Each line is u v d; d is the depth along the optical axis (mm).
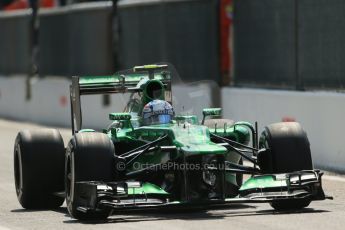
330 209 33844
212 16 65500
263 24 57719
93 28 82500
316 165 50125
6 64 101000
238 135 35562
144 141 33344
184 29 69250
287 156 32688
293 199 31969
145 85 34781
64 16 87500
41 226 31328
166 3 71500
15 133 80000
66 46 87438
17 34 97562
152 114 34031
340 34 49812
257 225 29672
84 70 84312
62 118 86188
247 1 59562
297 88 54188
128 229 29438
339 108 48062
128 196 30812
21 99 95125
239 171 32938
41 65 92312
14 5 112562
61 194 35156
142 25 75125
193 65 68375
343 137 47719
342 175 46281
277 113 54344
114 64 78812
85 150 31500
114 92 38125
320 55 51781
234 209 33875
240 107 58875
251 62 59531
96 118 79562
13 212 35719
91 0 98688
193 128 32281
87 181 31281
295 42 54219
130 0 83688
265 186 31938
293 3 54219
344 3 49406
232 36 61625
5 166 54562
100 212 31250
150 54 74250
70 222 31875
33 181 35719
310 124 50781
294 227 29172
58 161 35938
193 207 32031
